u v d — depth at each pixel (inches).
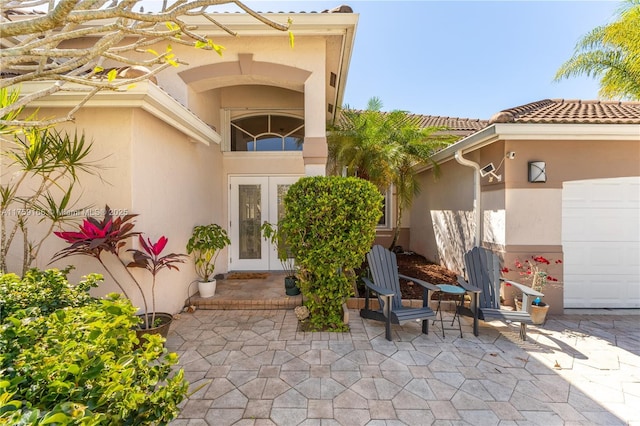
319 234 207.9
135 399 60.1
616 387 140.3
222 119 348.5
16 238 187.9
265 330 202.7
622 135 226.4
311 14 233.3
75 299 126.2
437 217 380.2
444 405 127.7
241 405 126.8
